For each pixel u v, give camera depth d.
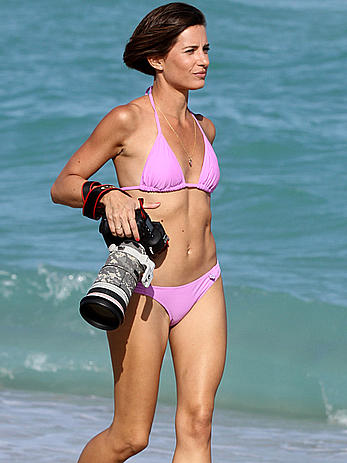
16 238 32.53
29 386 21.08
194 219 11.10
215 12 72.19
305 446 17.20
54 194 10.99
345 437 18.16
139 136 10.88
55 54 62.69
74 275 26.56
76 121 48.91
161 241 10.30
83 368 22.14
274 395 21.00
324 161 42.47
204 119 12.13
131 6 74.44
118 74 58.59
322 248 32.47
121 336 10.84
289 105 51.25
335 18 71.31
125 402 10.90
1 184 40.59
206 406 10.82
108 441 11.20
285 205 36.88
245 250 32.34
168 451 16.08
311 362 22.25
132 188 10.88
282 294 25.31
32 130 47.75
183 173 10.98
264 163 42.75
